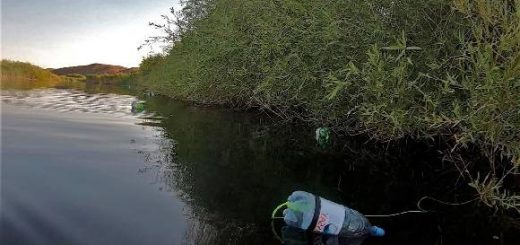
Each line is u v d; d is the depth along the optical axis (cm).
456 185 441
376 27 452
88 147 562
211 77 1158
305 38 603
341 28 496
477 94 322
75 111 1024
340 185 437
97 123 817
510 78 295
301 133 816
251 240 284
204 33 1183
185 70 1437
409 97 413
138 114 1048
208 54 1110
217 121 988
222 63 1075
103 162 480
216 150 605
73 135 651
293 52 653
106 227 286
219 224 311
